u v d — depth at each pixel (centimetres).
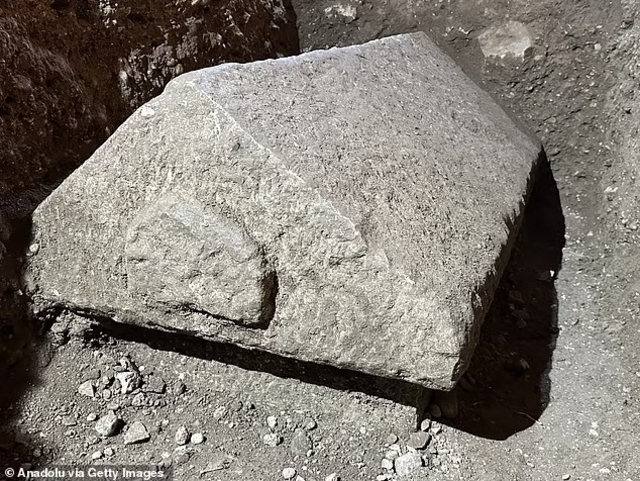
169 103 122
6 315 141
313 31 244
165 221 122
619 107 205
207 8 205
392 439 139
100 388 144
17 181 150
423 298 115
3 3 148
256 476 130
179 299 127
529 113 223
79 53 168
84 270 136
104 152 127
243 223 121
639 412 153
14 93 149
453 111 179
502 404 155
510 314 185
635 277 180
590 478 136
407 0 228
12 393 140
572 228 218
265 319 124
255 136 118
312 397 141
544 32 214
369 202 123
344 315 120
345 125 137
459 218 136
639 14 200
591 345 176
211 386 147
